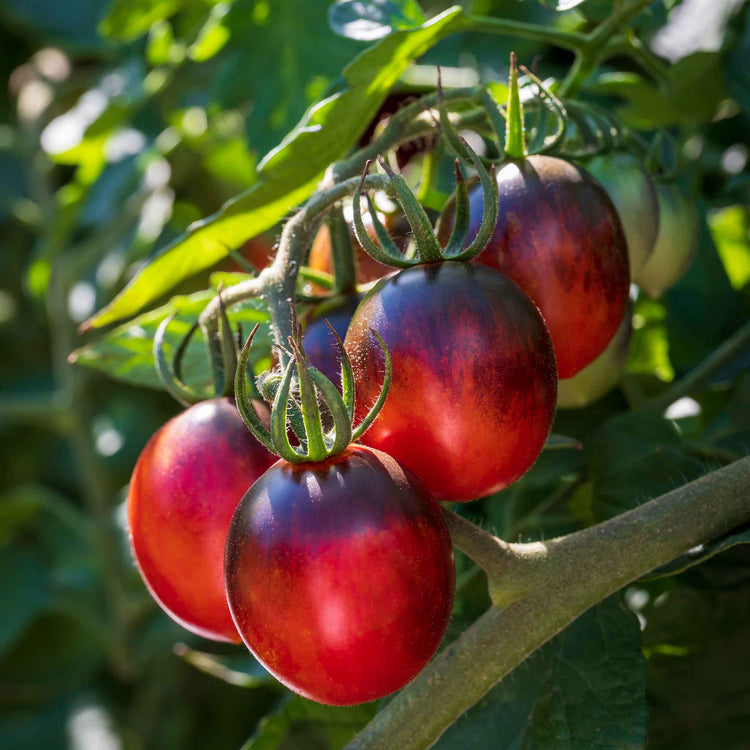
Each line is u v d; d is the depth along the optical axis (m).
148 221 0.58
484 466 0.24
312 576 0.23
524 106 0.28
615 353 0.31
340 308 0.28
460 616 0.30
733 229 0.43
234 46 0.41
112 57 0.61
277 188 0.30
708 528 0.26
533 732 0.27
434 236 0.25
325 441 0.24
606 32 0.30
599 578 0.25
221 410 0.27
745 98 0.38
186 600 0.27
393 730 0.25
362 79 0.29
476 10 0.48
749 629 0.32
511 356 0.24
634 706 0.27
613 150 0.30
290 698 0.31
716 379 0.35
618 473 0.31
